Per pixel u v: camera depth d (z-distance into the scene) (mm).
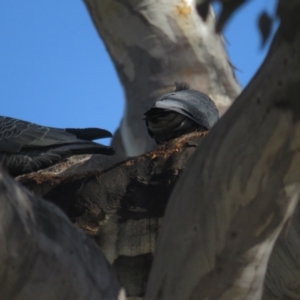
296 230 12859
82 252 8797
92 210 14523
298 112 8680
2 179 8078
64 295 8430
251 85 9078
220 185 9133
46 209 8641
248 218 9109
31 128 16938
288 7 7930
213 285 9344
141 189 14445
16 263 8016
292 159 8867
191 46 22219
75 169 16328
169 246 9445
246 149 9008
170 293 9422
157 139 16938
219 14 8086
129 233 14297
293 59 8656
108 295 8914
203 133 14789
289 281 13641
